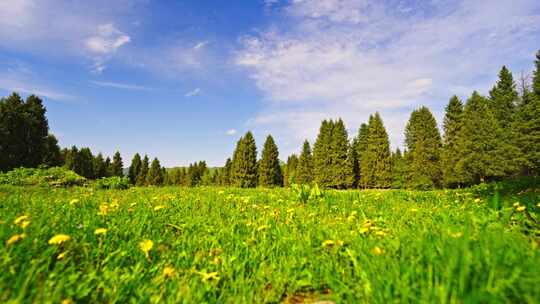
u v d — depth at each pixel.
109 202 6.38
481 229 3.11
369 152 54.25
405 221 4.74
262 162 63.47
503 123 44.59
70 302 2.08
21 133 36.03
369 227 3.96
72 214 4.47
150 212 5.13
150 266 2.92
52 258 2.79
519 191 8.88
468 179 42.97
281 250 3.62
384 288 2.26
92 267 2.71
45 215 4.07
